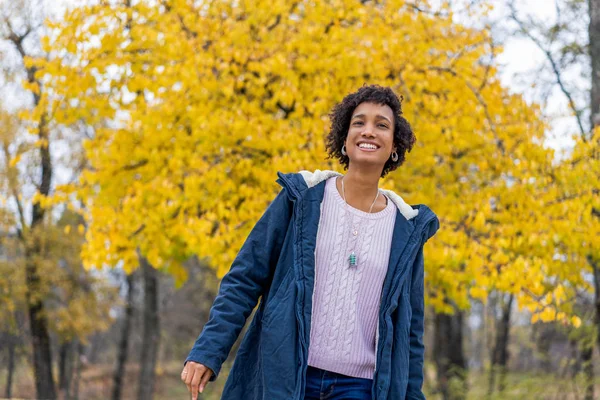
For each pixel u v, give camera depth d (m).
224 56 6.85
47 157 14.73
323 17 6.83
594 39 8.08
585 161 6.72
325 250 2.19
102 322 18.39
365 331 2.18
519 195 6.98
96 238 7.29
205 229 6.59
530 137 7.15
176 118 7.31
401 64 6.89
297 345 2.06
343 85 6.99
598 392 12.38
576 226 6.72
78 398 26.95
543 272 7.13
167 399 24.80
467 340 21.03
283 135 6.62
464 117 7.00
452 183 7.48
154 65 7.23
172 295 23.44
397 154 2.46
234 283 2.19
